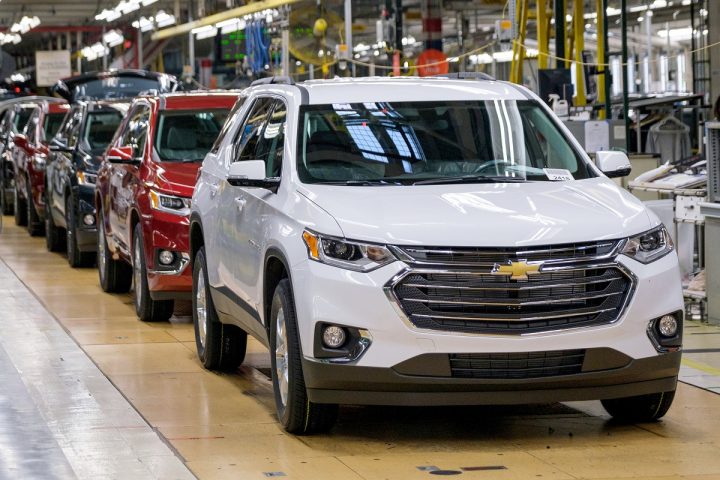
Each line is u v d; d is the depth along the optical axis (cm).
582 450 877
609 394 881
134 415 1011
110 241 1738
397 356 852
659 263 896
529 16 3856
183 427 965
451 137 1021
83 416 1008
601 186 978
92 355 1300
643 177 1579
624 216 905
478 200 920
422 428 958
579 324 866
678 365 907
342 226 877
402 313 851
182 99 1658
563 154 1030
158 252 1463
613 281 879
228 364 1210
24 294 1795
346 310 858
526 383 858
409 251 856
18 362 1261
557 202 923
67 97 2834
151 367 1233
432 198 923
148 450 889
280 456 866
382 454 870
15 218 3025
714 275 1407
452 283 855
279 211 953
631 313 875
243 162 997
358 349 857
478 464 838
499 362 859
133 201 1528
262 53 3291
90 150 2105
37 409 1036
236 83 3819
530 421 980
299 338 888
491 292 859
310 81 1106
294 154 995
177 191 1466
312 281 872
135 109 1762
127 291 1816
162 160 1559
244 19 3628
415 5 3894
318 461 850
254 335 1036
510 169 1002
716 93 3033
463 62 4419
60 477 817
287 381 916
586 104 2656
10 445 909
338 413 985
